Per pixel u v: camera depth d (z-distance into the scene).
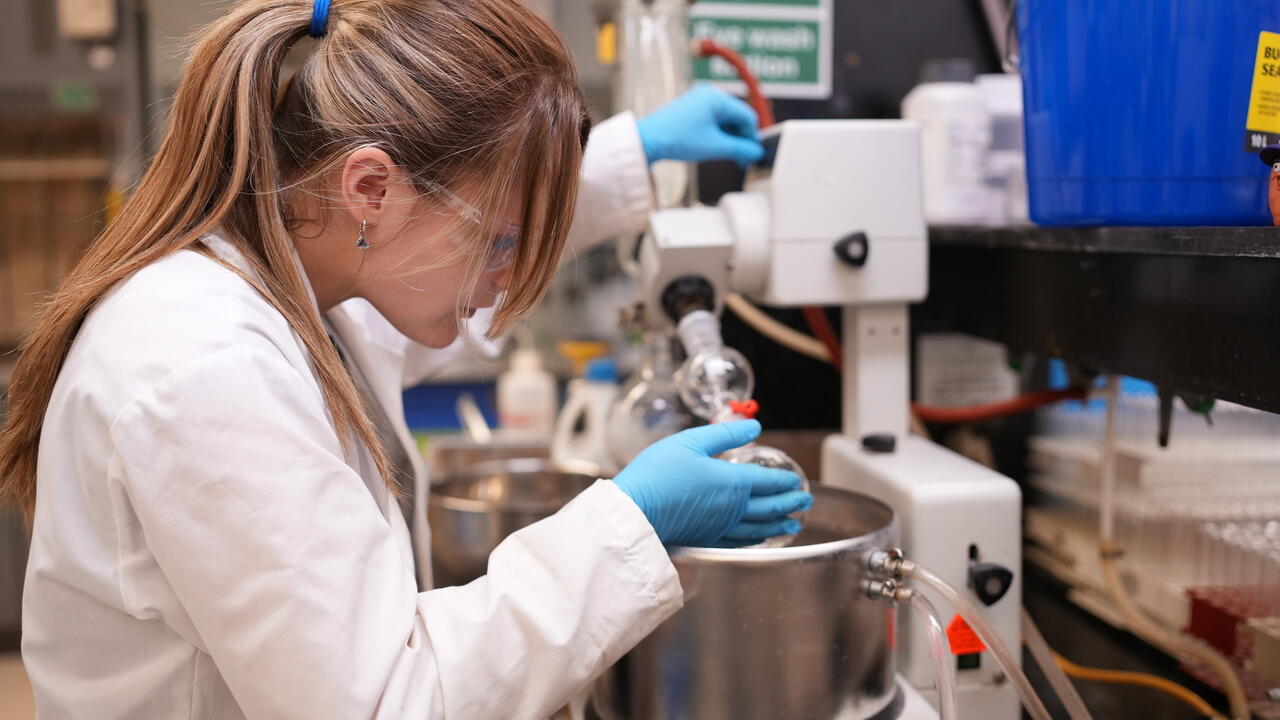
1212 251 0.88
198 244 0.92
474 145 0.88
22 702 2.99
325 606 0.78
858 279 1.33
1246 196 0.97
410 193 0.89
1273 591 1.18
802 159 1.30
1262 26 0.94
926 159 1.65
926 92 1.64
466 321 1.01
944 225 1.58
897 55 1.87
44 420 0.89
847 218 1.32
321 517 0.80
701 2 1.82
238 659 0.78
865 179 1.31
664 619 0.93
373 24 0.89
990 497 1.17
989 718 1.18
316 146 0.90
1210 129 0.97
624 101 1.70
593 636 0.88
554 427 2.64
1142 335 1.06
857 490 1.32
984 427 1.79
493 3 0.91
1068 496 1.58
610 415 1.53
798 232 1.31
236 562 0.77
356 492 0.85
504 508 1.35
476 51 0.88
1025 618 1.21
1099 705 1.19
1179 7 0.97
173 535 0.78
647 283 1.37
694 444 1.03
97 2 3.43
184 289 0.85
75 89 3.52
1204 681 1.24
